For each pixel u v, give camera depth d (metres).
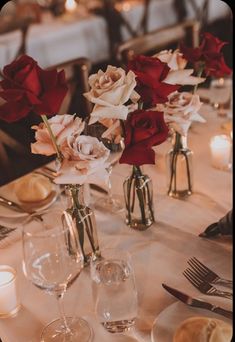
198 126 1.60
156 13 3.76
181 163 1.21
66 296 0.95
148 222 1.13
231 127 1.53
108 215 1.20
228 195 1.24
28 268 0.85
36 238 0.84
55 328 0.87
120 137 1.11
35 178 1.28
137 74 0.94
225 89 1.64
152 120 0.94
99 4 3.53
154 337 0.81
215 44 1.15
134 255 1.04
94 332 0.86
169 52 1.18
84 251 1.01
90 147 0.92
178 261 1.01
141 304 0.91
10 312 0.91
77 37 3.28
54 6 3.56
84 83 1.99
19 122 2.87
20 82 0.83
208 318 0.80
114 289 0.84
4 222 1.21
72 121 0.92
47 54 3.14
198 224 1.13
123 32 3.58
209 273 0.96
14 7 3.35
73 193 0.98
